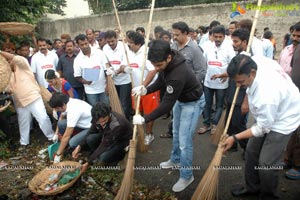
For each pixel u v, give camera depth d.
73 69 5.70
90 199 3.43
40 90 4.90
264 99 2.60
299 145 3.58
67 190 3.55
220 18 13.51
